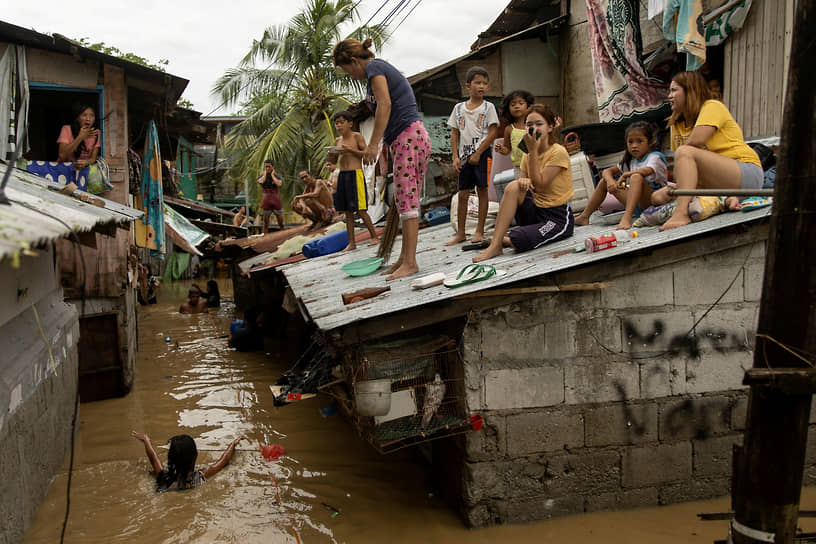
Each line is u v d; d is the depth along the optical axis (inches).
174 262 1007.0
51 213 133.0
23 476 163.3
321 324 157.5
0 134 326.0
